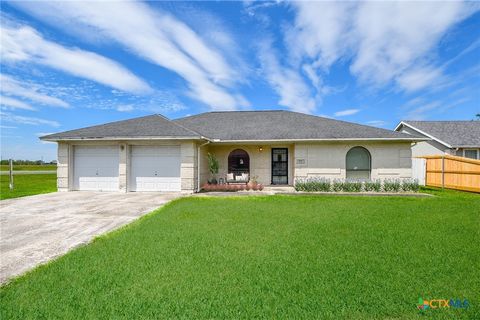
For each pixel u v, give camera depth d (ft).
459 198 37.35
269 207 29.53
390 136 45.16
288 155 52.65
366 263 13.17
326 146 47.52
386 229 19.77
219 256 14.20
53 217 24.79
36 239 17.80
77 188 45.62
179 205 30.81
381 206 30.30
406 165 46.03
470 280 11.21
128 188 44.42
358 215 25.07
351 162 47.57
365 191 43.50
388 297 9.90
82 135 43.34
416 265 12.87
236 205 30.91
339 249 15.26
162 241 16.88
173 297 10.04
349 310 9.12
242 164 52.60
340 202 33.53
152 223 21.70
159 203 32.83
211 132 51.88
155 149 44.78
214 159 50.08
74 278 11.68
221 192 44.29
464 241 16.71
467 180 46.42
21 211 27.71
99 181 45.29
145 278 11.64
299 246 15.81
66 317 8.87
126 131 44.29
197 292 10.40
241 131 51.83
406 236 17.89
